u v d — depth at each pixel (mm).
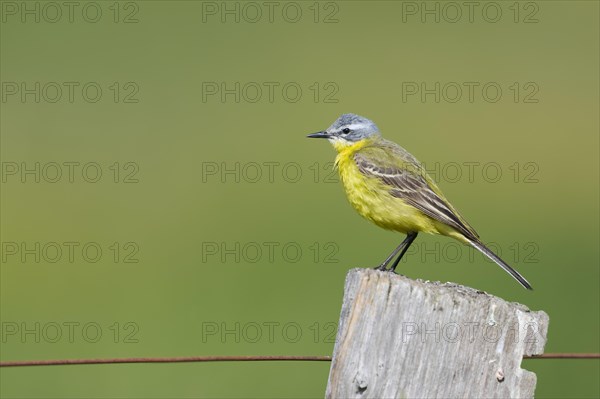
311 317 14633
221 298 15445
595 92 22234
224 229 17391
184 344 14281
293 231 17062
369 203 11562
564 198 19062
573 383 13617
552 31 25062
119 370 13844
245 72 22281
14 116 20375
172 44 23109
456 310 6793
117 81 21484
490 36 24594
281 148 19719
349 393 6676
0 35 22906
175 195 18375
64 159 19266
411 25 24922
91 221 17688
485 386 6828
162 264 16344
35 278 16109
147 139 19969
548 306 15164
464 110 21688
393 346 6707
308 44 23516
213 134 20125
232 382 13695
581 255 16781
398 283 6742
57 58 22141
